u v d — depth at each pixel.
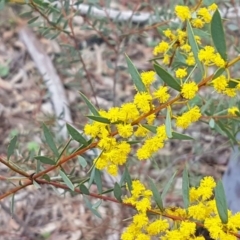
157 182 0.41
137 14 0.40
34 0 0.30
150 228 0.19
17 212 0.46
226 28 0.45
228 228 0.18
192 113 0.18
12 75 0.58
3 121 0.53
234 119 0.27
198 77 0.33
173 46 0.25
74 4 0.34
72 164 0.37
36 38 0.60
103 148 0.19
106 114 0.19
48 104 0.54
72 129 0.19
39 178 0.24
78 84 0.43
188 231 0.19
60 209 0.46
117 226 0.40
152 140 0.19
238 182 0.34
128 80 0.58
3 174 0.43
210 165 0.47
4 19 0.60
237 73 0.42
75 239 0.44
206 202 0.21
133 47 0.59
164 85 0.23
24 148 0.43
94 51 0.59
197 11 0.24
